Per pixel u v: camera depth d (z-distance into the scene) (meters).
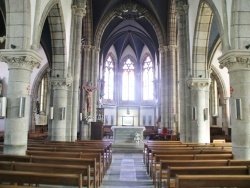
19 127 9.23
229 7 9.73
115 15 29.14
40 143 12.00
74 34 16.38
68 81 14.85
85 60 27.27
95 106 27.38
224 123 25.50
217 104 28.78
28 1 9.59
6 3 9.57
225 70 25.39
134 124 40.97
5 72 23.62
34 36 10.02
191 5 15.59
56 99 14.68
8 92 9.41
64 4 14.35
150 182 8.97
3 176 4.57
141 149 18.77
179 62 16.53
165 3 26.72
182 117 15.91
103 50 37.22
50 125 14.76
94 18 27.89
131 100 42.78
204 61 14.72
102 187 8.19
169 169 5.41
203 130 14.45
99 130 22.41
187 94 15.52
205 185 4.46
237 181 4.48
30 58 9.49
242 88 9.13
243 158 8.84
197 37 14.49
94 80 27.78
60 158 6.66
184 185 4.45
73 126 15.85
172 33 26.78
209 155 7.93
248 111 9.05
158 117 33.94
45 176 4.52
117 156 16.42
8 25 9.55
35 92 26.36
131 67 43.66
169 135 24.25
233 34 9.41
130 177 9.83
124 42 41.81
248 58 9.12
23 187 3.70
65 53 14.61
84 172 5.45
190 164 6.58
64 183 4.54
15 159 6.84
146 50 42.44
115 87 42.72
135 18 29.81
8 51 9.38
